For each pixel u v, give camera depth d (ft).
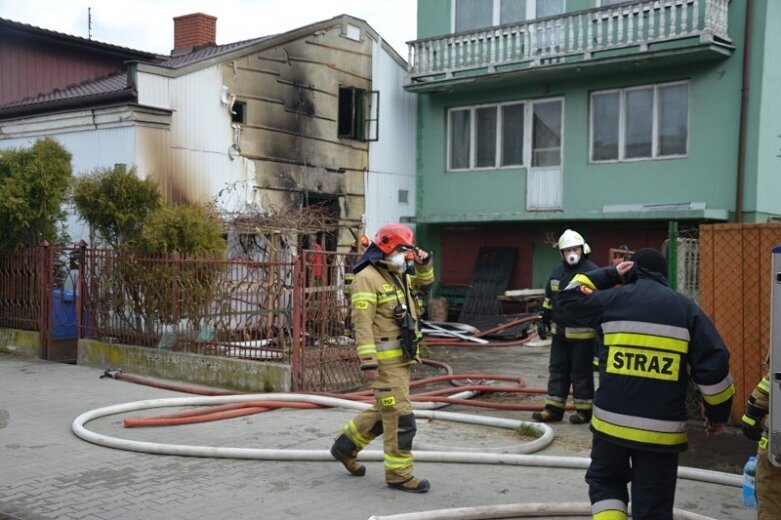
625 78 52.26
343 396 27.07
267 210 49.39
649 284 13.07
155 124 43.86
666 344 12.43
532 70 53.06
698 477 18.12
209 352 30.96
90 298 35.14
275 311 29.09
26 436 22.40
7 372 33.19
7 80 56.44
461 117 60.54
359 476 18.62
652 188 51.31
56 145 37.81
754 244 22.16
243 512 16.22
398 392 17.43
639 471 12.55
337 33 55.31
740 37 47.50
